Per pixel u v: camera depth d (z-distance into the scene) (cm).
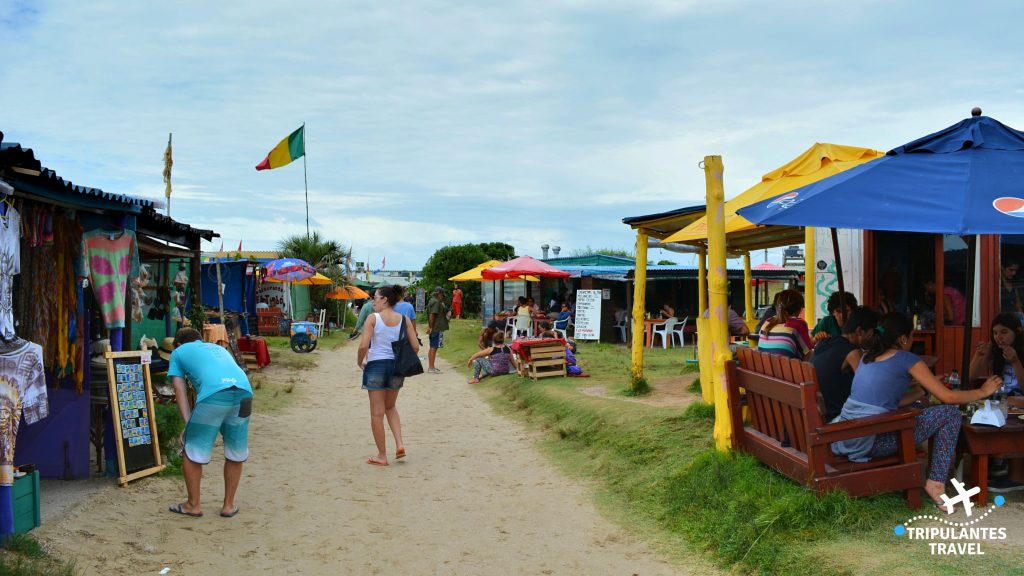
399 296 896
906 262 943
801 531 521
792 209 548
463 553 586
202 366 638
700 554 554
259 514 663
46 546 522
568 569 550
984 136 596
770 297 3066
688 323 2411
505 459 910
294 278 2548
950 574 430
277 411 1209
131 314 820
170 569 523
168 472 758
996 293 893
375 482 796
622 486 739
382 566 557
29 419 563
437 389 1541
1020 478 577
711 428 807
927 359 694
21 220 616
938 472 548
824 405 623
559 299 2966
